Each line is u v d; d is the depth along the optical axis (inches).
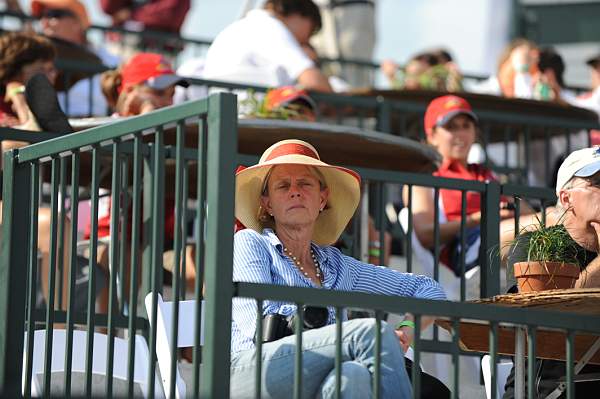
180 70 1091.9
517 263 564.7
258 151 767.7
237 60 1027.3
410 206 720.3
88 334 514.6
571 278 560.4
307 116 845.8
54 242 538.9
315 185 592.4
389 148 768.3
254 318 561.0
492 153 1171.3
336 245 811.4
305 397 526.3
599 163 594.9
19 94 816.3
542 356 581.3
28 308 558.6
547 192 730.2
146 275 672.4
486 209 720.3
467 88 1318.9
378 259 811.4
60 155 539.2
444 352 751.7
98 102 1073.5
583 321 492.1
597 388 586.9
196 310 469.4
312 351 525.7
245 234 581.6
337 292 464.4
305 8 1061.8
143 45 1299.2
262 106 826.2
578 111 1063.0
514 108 1048.2
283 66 1025.5
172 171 740.0
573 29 1780.3
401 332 580.7
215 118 458.0
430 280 618.5
